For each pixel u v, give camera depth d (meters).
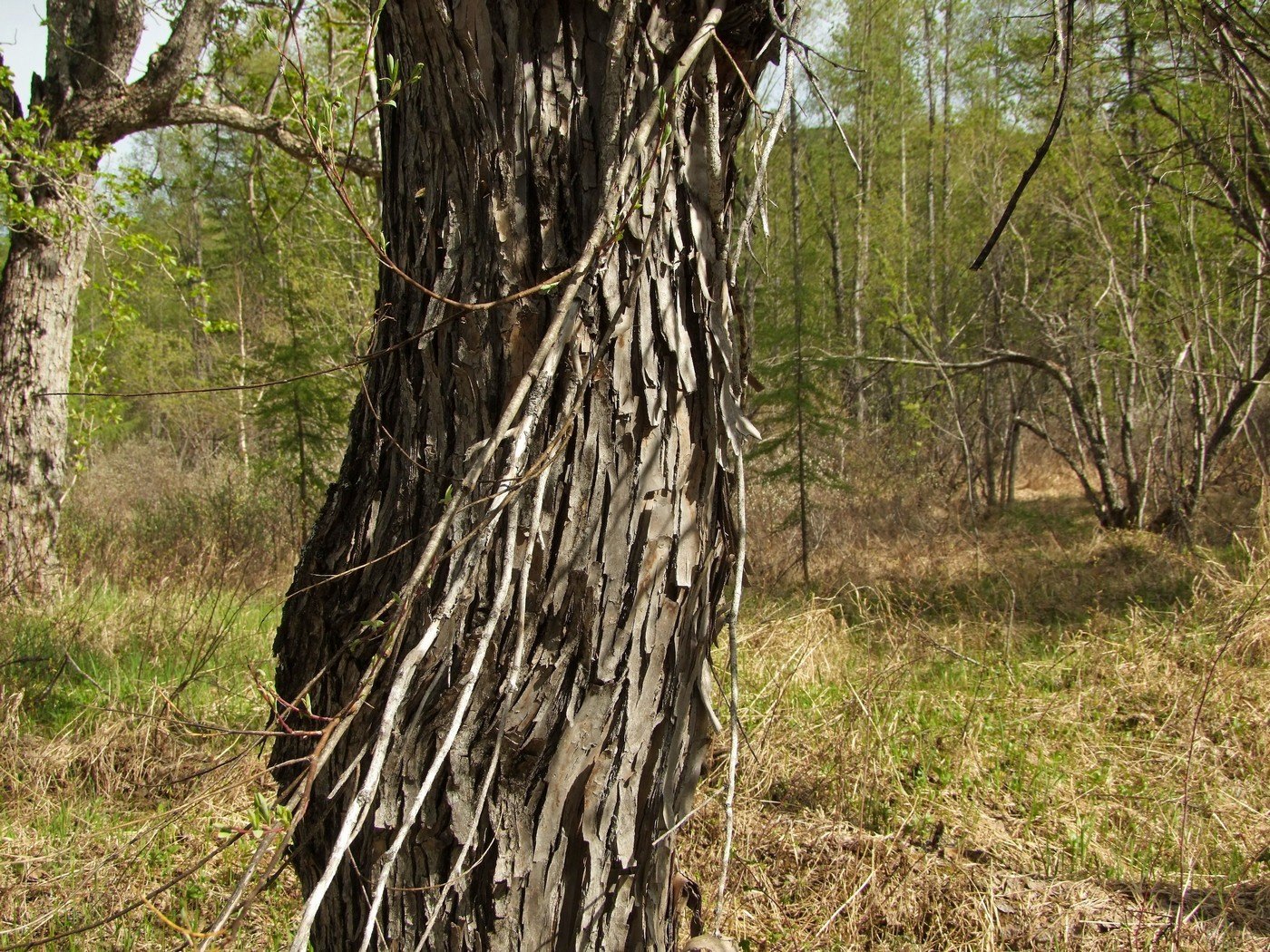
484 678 1.74
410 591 1.45
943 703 5.34
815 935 3.13
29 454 7.94
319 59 8.25
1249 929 3.24
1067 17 1.67
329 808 1.69
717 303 1.86
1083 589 8.34
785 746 4.47
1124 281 12.05
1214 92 7.68
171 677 5.18
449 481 1.81
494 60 1.73
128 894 3.24
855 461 14.06
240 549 9.17
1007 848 3.79
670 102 1.60
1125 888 3.51
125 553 9.05
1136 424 13.71
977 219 16.34
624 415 1.76
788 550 11.01
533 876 1.77
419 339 1.85
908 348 16.33
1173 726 5.11
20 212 7.41
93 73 7.95
